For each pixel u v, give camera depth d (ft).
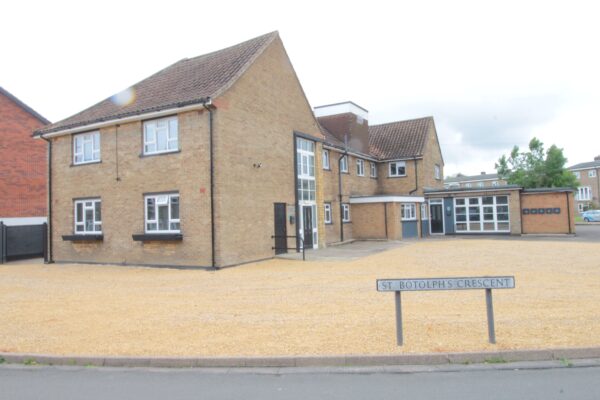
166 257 53.11
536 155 140.87
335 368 18.94
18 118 87.04
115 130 58.13
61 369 19.67
